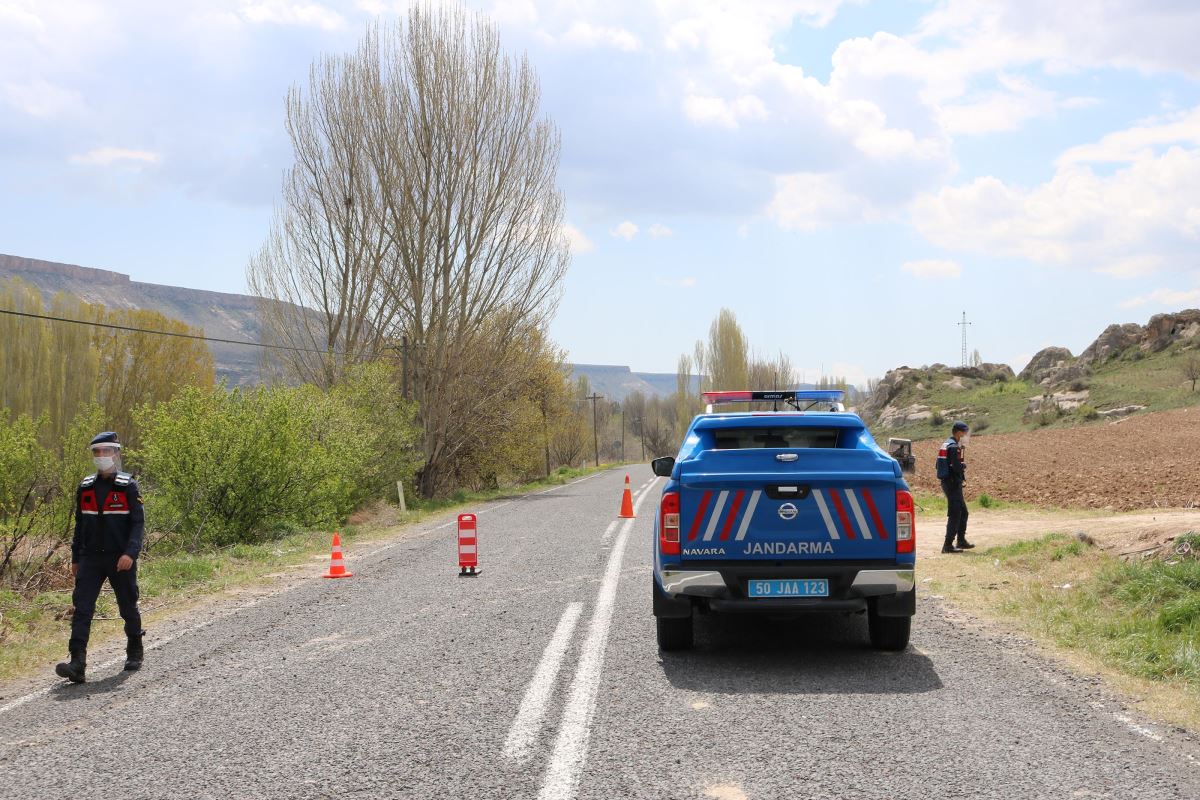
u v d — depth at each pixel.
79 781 4.62
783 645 7.60
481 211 32.88
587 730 5.27
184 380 46.62
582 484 43.84
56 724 5.75
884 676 6.46
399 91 32.22
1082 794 4.15
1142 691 5.94
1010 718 5.36
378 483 26.59
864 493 6.75
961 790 4.23
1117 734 5.04
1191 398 67.44
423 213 32.16
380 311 33.16
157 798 4.36
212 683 6.67
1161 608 7.69
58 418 42.03
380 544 17.06
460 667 6.90
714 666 6.84
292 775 4.63
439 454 33.75
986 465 37.12
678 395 96.12
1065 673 6.43
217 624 9.18
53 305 44.03
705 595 6.77
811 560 6.77
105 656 7.90
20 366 41.50
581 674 6.61
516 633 8.12
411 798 4.28
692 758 4.76
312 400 22.92
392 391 28.38
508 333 34.62
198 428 17.77
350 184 32.69
